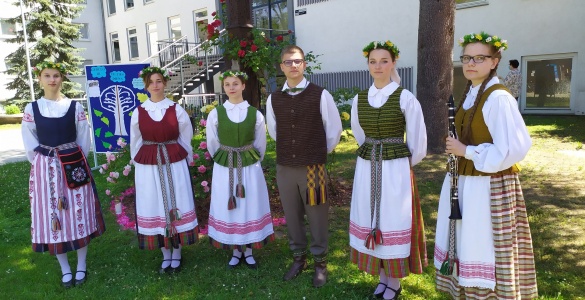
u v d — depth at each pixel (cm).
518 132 205
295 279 320
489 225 217
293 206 309
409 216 262
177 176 327
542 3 1012
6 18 1930
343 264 342
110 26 2289
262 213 333
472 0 1116
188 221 334
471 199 220
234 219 325
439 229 244
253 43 462
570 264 324
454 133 229
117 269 350
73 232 317
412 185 265
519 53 1067
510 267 216
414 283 305
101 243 406
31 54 1750
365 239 270
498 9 1076
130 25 2158
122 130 661
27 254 391
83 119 328
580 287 291
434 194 498
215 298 300
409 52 1228
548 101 1066
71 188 315
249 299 297
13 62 1802
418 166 607
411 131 260
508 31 1073
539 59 1048
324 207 304
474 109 220
